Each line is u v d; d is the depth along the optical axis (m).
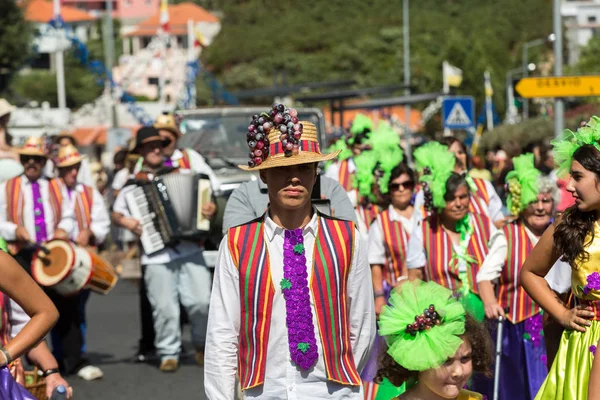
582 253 6.77
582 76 19.59
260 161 6.25
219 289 6.38
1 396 6.20
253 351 6.31
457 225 9.88
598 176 6.66
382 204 12.65
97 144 70.81
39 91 104.31
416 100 35.97
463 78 88.19
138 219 13.38
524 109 67.81
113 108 37.16
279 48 123.25
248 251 6.31
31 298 6.26
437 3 129.75
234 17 130.75
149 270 13.45
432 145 10.06
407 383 6.43
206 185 13.44
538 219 9.92
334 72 118.88
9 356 6.14
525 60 83.81
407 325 6.10
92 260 12.92
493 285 10.08
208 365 6.38
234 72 118.56
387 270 10.87
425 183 9.77
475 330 6.26
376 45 118.88
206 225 13.38
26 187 13.57
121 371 13.68
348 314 6.43
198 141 17.56
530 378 9.88
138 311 19.52
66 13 149.00
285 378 6.23
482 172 19.88
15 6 67.38
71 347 13.38
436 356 6.05
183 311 15.55
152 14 182.88
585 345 6.80
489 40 102.12
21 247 13.34
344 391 6.30
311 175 6.30
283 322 6.24
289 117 6.23
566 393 6.83
